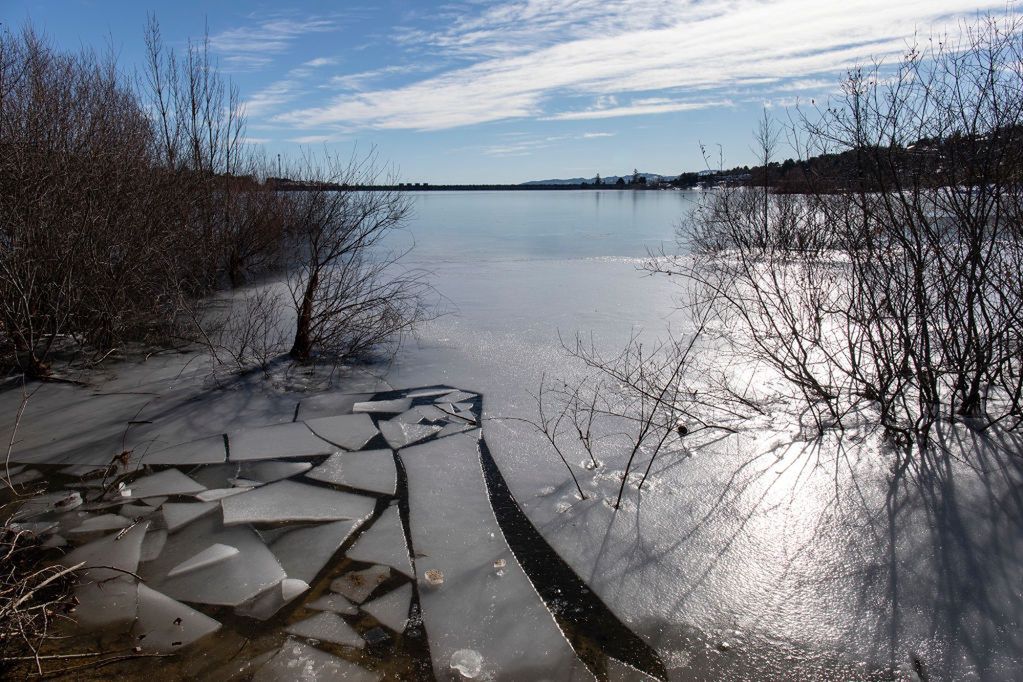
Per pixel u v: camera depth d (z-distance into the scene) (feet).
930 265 16.87
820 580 11.22
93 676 9.62
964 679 9.09
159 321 25.40
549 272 43.60
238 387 21.15
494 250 56.24
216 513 13.97
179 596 11.44
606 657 9.94
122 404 19.71
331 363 23.52
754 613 10.62
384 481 15.31
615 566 11.93
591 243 61.46
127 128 30.99
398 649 10.20
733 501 13.73
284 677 9.64
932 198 16.05
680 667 9.69
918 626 10.05
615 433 17.22
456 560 12.34
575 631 10.48
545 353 24.35
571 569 11.93
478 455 16.49
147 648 10.23
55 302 22.59
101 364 23.20
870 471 14.48
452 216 97.81
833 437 16.22
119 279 24.36
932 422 15.65
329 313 24.39
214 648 10.24
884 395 16.28
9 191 21.81
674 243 60.54
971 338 16.14
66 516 13.75
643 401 18.44
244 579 11.87
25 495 14.51
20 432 17.66
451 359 23.89
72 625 10.71
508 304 33.01
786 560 11.78
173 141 35.24
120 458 15.98
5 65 26.68
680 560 11.97
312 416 19.01
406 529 13.38
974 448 15.12
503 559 12.30
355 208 29.40
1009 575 10.95
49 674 9.64
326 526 13.50
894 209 16.43
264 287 36.99
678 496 14.02
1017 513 12.60
